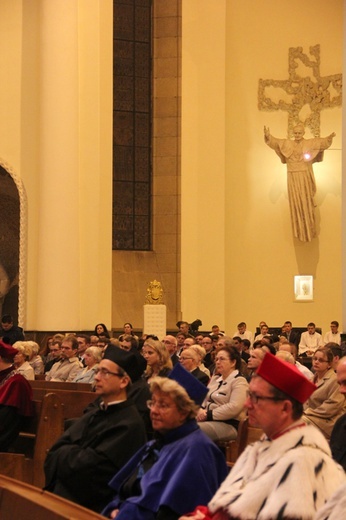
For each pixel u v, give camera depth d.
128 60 30.34
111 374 7.34
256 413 4.62
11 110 27.75
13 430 9.62
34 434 10.32
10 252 27.66
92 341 17.36
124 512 5.85
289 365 4.61
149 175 30.48
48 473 7.43
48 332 26.62
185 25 30.39
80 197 26.97
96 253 26.97
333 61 31.42
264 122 30.98
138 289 29.64
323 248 31.05
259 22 31.12
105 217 27.22
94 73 27.14
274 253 30.86
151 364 10.41
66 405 10.80
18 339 23.22
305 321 30.89
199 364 12.55
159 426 5.96
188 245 30.11
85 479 7.14
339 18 31.62
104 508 6.66
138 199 30.33
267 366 4.61
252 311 30.61
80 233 26.97
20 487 5.51
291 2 31.38
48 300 26.70
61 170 26.78
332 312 30.98
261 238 30.81
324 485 4.32
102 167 27.20
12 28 27.83
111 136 27.34
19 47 27.78
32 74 27.75
